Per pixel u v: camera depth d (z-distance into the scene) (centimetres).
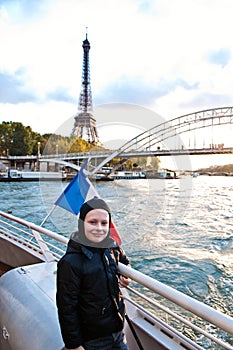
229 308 639
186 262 881
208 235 1198
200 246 1044
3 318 199
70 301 146
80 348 146
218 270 838
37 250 387
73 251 150
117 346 160
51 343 162
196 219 1448
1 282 226
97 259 150
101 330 151
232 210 1656
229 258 947
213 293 709
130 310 223
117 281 157
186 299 126
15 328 184
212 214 1562
